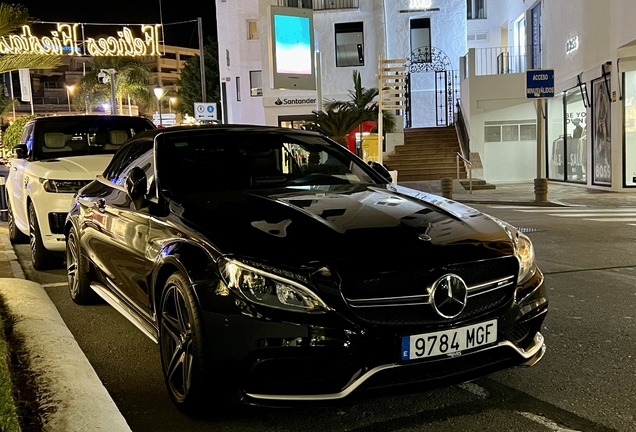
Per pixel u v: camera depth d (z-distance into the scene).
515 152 22.05
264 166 4.41
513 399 3.40
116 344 4.57
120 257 4.24
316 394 2.77
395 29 26.86
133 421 3.21
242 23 31.72
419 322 2.86
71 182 6.92
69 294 6.19
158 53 36.94
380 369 2.78
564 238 9.22
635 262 7.28
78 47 34.22
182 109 60.19
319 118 18.41
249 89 32.00
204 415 3.17
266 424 3.13
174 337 3.29
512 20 25.75
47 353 3.89
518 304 3.17
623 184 16.48
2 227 11.32
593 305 5.39
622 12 15.48
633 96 16.16
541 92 14.59
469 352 2.97
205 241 3.10
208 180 4.14
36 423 2.86
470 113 21.84
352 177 4.65
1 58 7.97
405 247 2.96
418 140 24.17
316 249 2.91
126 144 5.21
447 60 26.97
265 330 2.76
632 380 3.65
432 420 3.14
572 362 3.98
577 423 3.08
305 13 20.81
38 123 8.33
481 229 3.32
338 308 2.76
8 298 5.35
